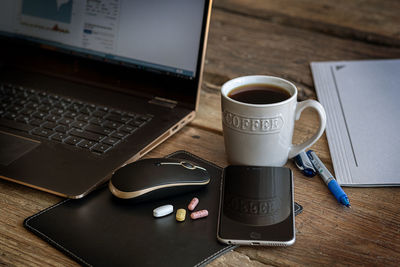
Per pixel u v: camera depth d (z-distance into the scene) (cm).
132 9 87
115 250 57
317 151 78
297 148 72
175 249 57
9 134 77
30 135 77
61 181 66
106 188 68
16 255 57
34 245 58
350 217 63
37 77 96
